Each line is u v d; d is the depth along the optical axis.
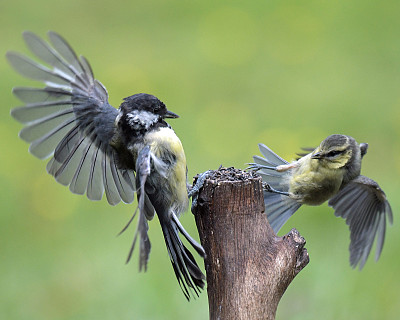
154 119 7.50
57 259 12.53
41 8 22.98
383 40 20.14
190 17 21.72
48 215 13.68
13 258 12.70
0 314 11.52
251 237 6.32
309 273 11.71
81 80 7.45
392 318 11.13
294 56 19.56
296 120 16.78
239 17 21.44
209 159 14.91
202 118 16.58
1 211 13.84
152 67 18.94
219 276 6.35
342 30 20.69
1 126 16.31
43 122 7.22
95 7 22.73
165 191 7.42
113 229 13.13
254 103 17.27
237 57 19.34
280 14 21.52
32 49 6.80
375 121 16.59
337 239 12.45
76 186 7.67
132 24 21.66
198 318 11.02
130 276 11.87
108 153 7.74
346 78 18.38
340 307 11.22
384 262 11.95
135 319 11.16
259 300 6.20
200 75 18.47
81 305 11.54
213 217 6.39
